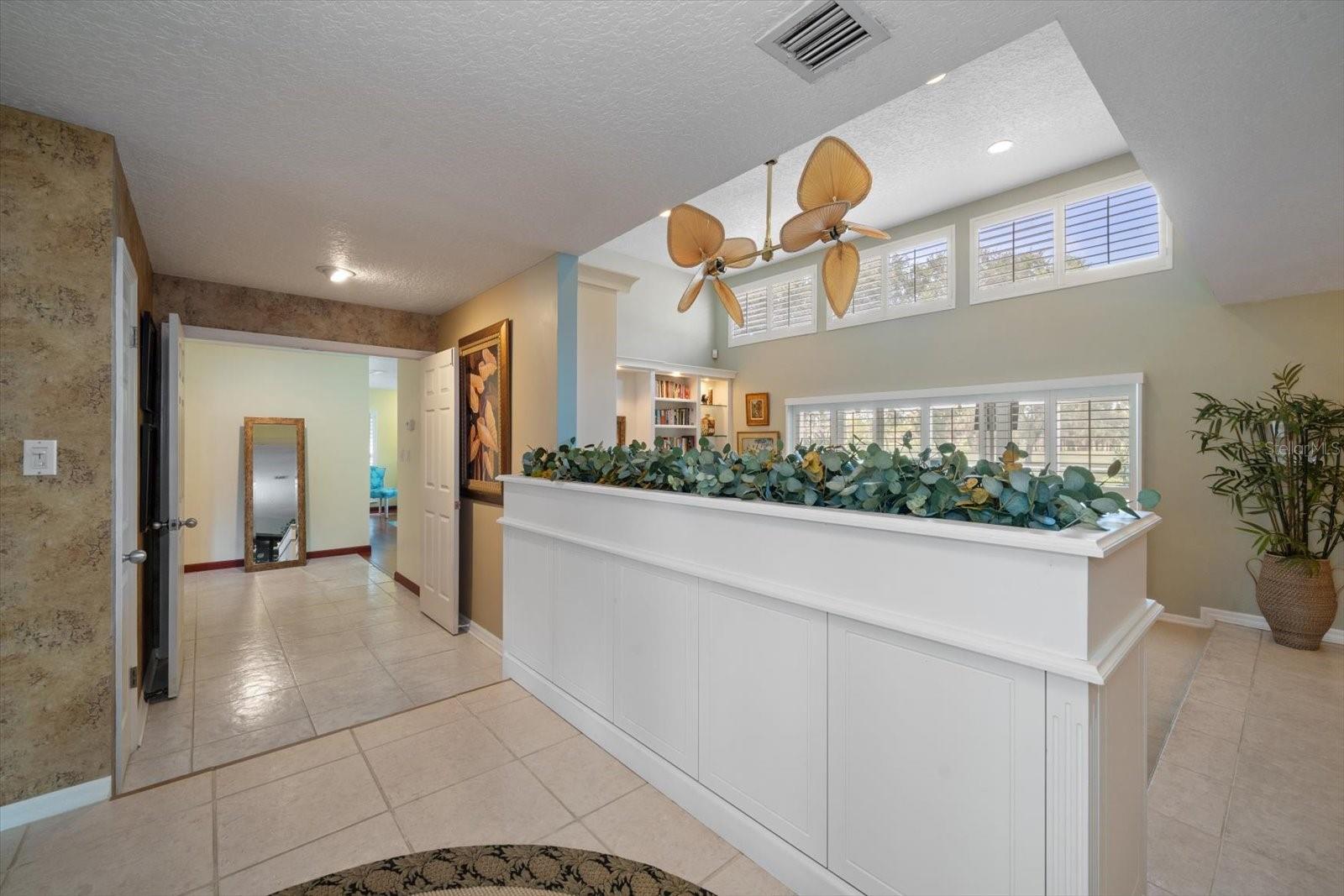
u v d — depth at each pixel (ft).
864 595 4.85
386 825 6.37
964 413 17.57
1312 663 11.41
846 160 8.10
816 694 5.22
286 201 8.42
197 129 6.50
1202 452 13.53
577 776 7.31
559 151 7.08
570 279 10.82
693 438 23.62
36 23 4.73
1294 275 11.37
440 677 10.59
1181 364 13.96
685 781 6.59
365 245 10.26
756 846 5.73
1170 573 14.19
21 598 6.22
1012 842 3.97
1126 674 4.37
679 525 6.70
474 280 12.39
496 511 12.24
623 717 7.63
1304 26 4.76
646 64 5.40
